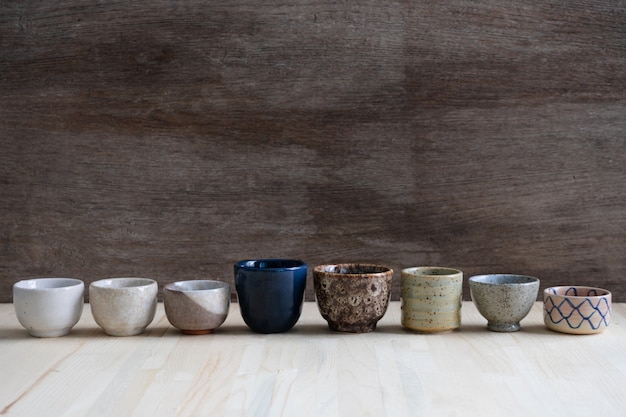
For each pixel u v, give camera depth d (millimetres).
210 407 930
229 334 1302
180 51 1529
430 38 1520
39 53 1537
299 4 1519
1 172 1555
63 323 1270
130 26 1530
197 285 1361
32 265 1566
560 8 1514
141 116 1538
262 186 1542
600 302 1265
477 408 925
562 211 1535
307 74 1524
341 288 1271
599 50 1517
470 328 1342
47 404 941
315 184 1540
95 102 1538
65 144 1546
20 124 1547
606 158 1525
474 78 1523
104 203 1554
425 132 1529
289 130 1532
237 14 1523
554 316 1290
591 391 985
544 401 948
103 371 1078
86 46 1533
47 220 1560
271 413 910
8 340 1263
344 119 1528
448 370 1078
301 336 1284
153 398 962
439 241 1544
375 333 1306
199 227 1552
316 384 1017
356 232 1544
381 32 1519
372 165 1534
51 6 1532
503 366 1097
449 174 1534
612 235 1536
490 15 1517
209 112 1533
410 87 1523
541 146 1528
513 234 1542
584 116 1523
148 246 1558
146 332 1317
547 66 1521
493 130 1527
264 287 1268
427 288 1278
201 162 1542
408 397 965
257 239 1552
